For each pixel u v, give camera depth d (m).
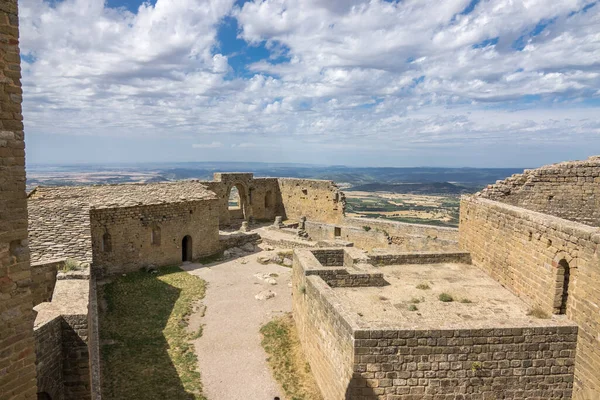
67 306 13.02
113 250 27.23
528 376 11.63
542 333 11.54
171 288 25.70
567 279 13.19
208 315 21.78
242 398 14.82
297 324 19.86
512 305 15.08
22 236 6.49
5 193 6.19
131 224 28.05
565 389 11.74
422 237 31.91
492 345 11.45
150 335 19.36
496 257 17.84
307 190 47.72
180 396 14.81
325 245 32.75
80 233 22.45
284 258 32.22
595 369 10.95
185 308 22.48
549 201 18.78
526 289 15.27
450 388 11.51
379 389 11.39
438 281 17.92
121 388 15.15
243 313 22.08
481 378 11.52
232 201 90.75
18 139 6.32
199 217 32.56
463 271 19.36
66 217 23.80
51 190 28.19
